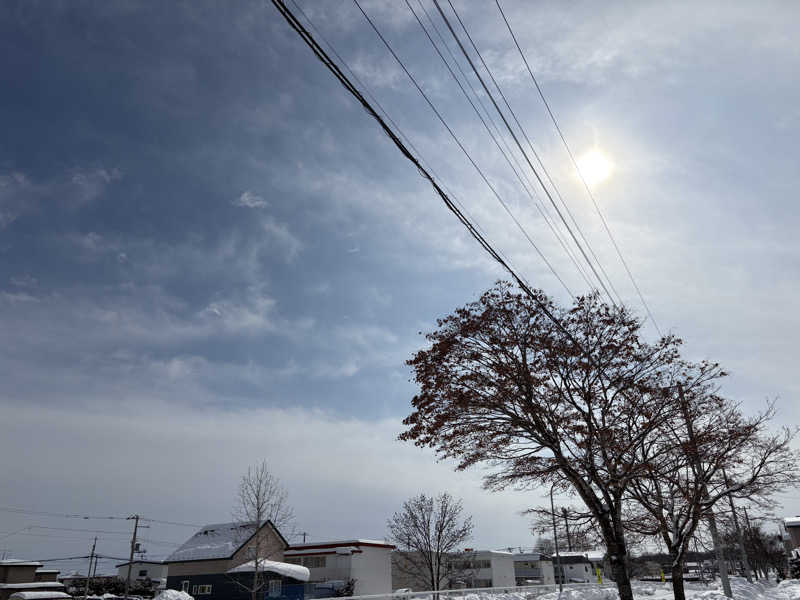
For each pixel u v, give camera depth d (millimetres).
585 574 86000
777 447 21141
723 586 27188
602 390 18609
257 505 44531
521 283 14117
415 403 18156
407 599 25625
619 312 19047
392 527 59125
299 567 47156
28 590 51938
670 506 21719
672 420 19766
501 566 68125
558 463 17969
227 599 46375
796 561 60531
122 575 72188
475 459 18406
